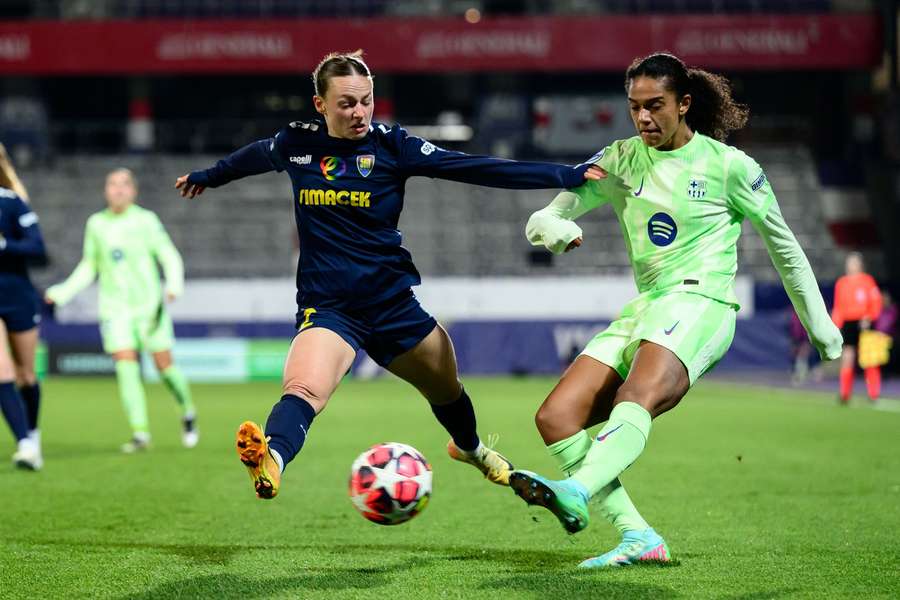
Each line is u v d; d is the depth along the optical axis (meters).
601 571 18.75
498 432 49.28
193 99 140.12
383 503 17.86
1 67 122.31
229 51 122.19
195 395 78.69
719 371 101.88
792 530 23.81
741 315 102.88
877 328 75.19
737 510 26.89
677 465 36.84
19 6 138.62
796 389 83.44
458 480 33.12
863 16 120.56
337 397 75.69
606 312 103.69
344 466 37.12
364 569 19.23
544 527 24.53
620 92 133.62
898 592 17.28
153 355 42.66
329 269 18.78
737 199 18.61
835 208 124.31
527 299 104.00
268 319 102.75
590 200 19.52
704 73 18.84
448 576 18.52
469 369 100.50
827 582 18.00
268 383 95.81
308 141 18.91
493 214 125.69
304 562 19.97
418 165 18.58
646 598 16.66
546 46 121.31
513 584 17.69
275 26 122.06
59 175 127.44
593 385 18.62
